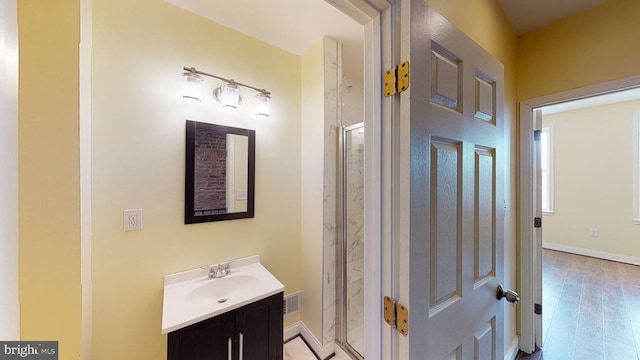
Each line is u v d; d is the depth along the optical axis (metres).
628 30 1.38
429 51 0.74
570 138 4.21
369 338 0.79
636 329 2.07
